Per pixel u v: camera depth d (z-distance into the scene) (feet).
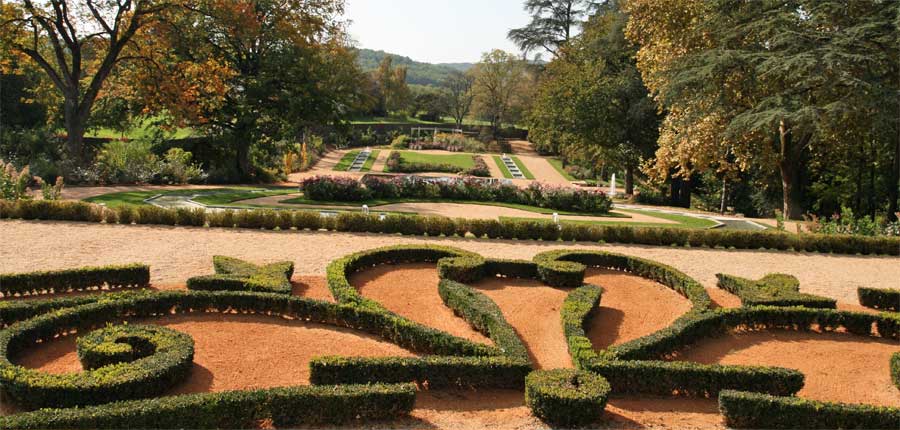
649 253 52.08
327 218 55.47
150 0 86.22
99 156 92.12
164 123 102.73
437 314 33.58
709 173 123.95
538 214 74.95
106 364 23.43
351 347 27.81
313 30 109.60
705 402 23.97
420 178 87.97
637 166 129.70
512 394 23.89
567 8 164.66
